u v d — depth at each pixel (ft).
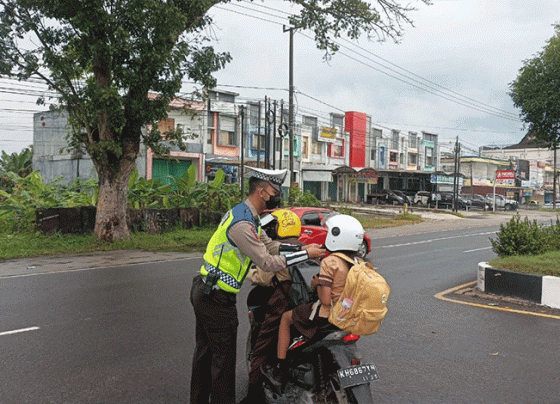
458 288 29.89
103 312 22.35
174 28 43.37
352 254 11.05
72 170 110.52
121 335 18.81
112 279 31.24
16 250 43.70
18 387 13.79
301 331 11.12
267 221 12.71
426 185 191.11
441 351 17.72
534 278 25.67
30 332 19.07
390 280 32.81
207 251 11.52
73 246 47.24
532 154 255.91
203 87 51.19
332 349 10.75
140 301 24.71
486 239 66.69
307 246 11.35
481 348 18.16
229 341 11.33
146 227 56.95
